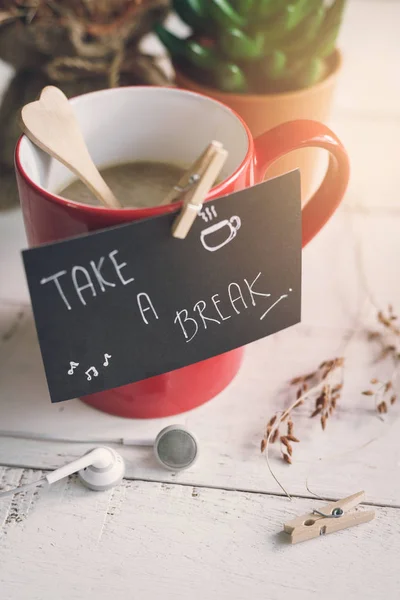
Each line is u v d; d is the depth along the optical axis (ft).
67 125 1.01
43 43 1.30
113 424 1.13
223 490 1.05
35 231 0.99
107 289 0.94
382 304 1.30
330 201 1.09
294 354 1.22
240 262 0.99
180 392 1.10
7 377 1.19
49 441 1.11
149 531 1.01
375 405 1.15
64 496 1.05
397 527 1.01
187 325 1.01
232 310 1.02
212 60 1.25
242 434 1.11
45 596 0.95
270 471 1.07
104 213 0.92
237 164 1.05
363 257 1.38
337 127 1.65
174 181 1.12
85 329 0.96
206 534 1.01
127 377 1.02
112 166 1.14
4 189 1.43
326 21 1.27
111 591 0.96
